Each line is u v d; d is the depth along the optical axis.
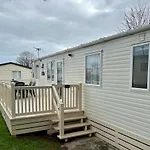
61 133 4.73
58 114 4.85
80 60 6.16
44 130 5.33
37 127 5.05
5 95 6.12
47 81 9.73
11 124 4.70
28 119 4.91
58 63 8.13
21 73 18.70
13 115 4.78
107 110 4.78
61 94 5.74
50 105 5.39
